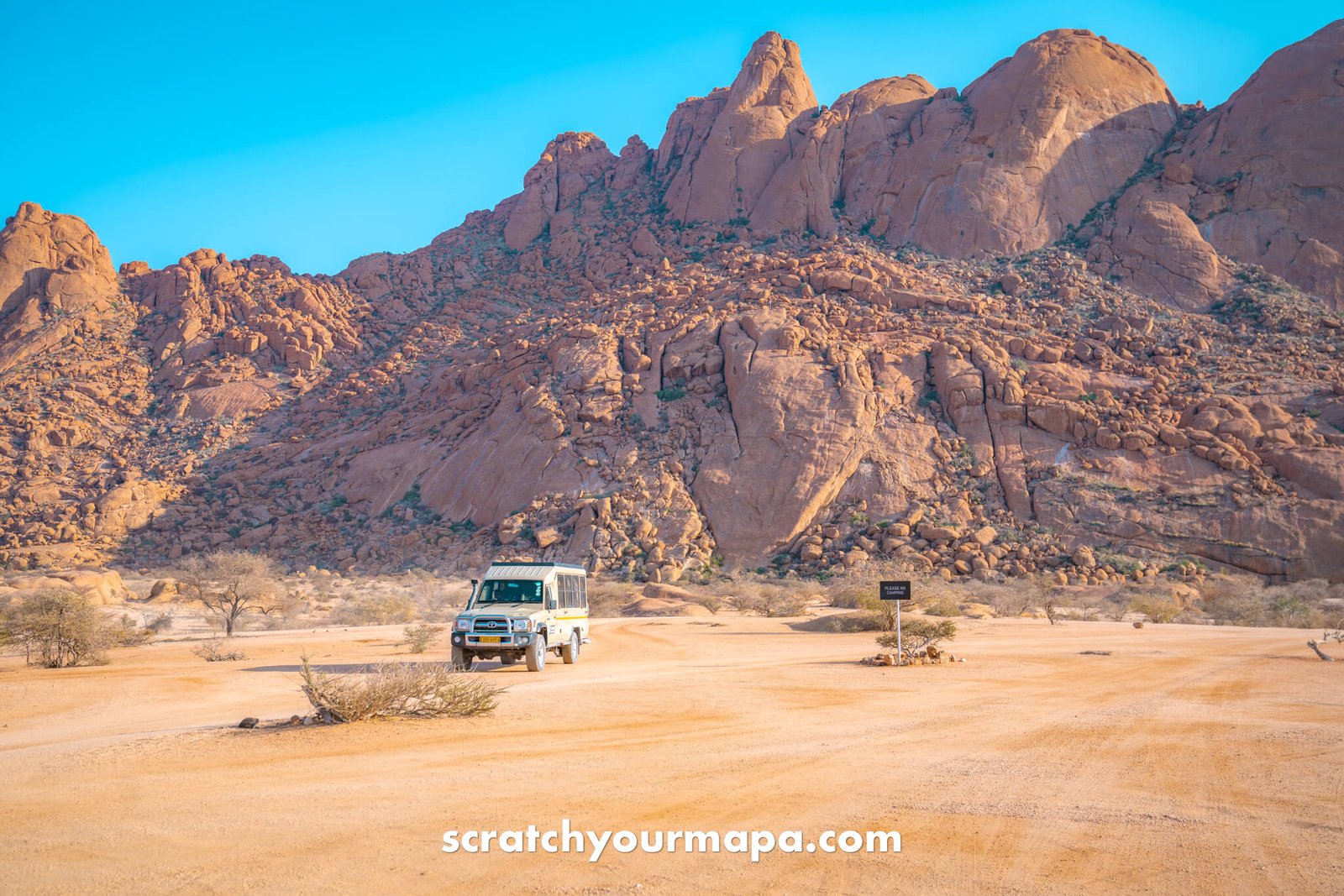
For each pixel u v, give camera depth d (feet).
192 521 271.28
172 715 44.70
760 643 95.81
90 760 30.58
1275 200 315.58
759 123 405.59
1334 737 35.96
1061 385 243.60
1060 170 347.15
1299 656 77.15
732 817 22.94
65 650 75.46
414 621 146.72
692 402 253.65
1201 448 219.61
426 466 272.92
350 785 26.45
